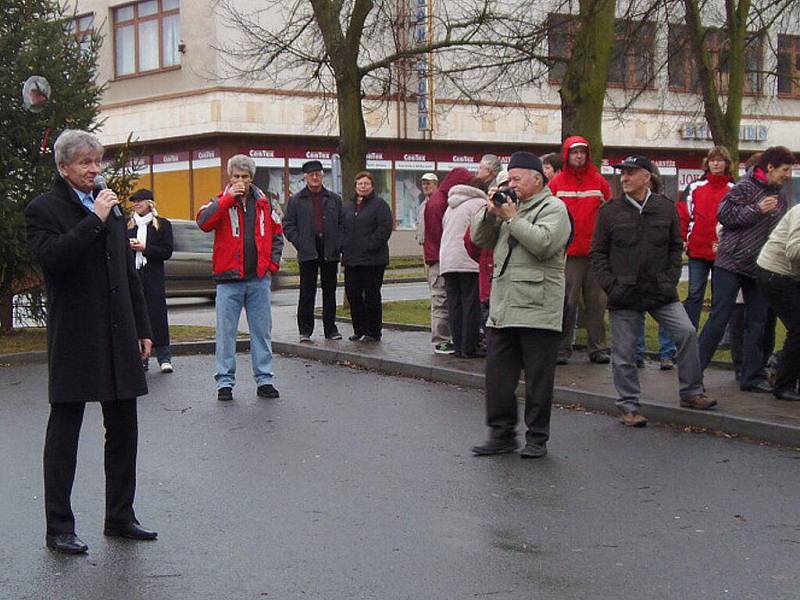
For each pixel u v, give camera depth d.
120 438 6.18
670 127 41.38
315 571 5.60
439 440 8.66
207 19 34.34
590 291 11.66
